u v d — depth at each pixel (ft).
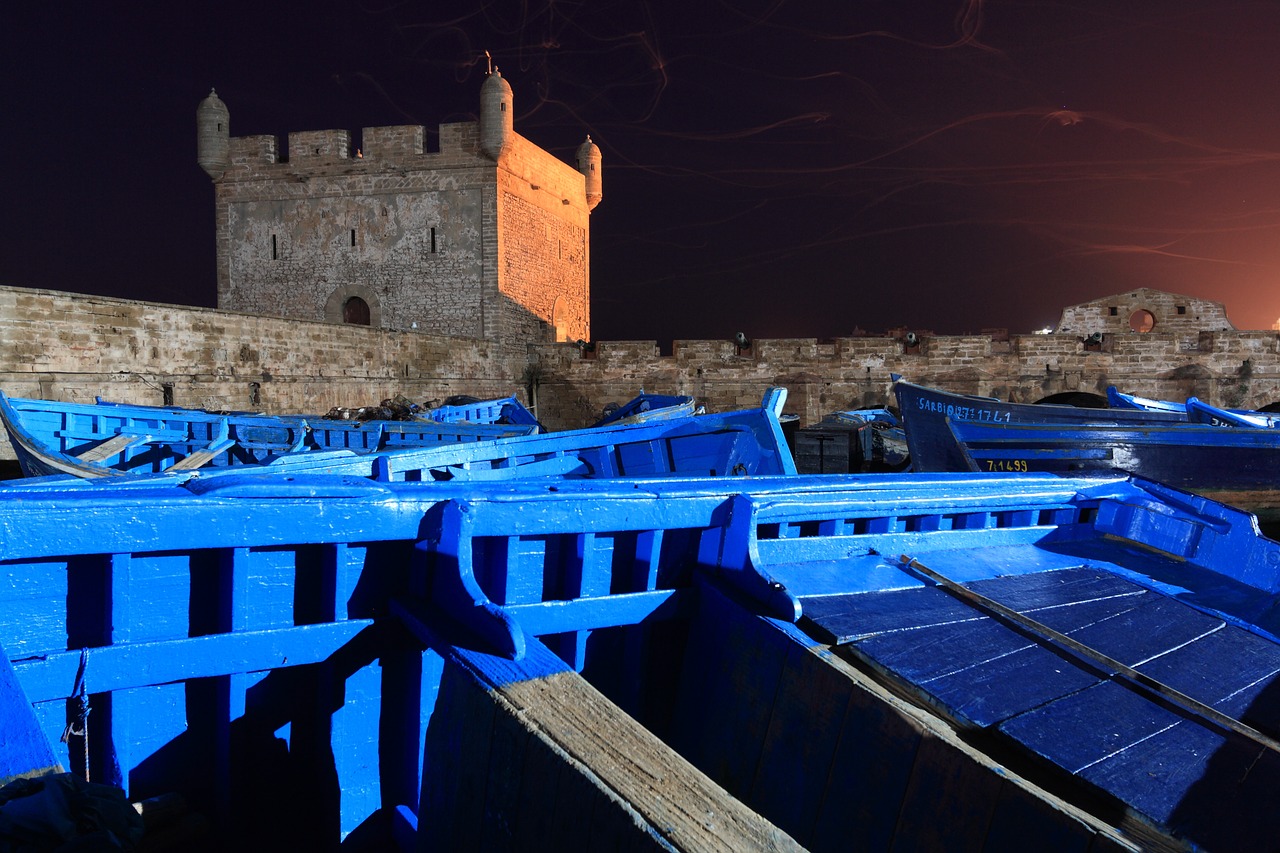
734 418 29.14
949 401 44.27
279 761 11.21
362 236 113.50
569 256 136.98
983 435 39.83
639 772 8.04
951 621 13.51
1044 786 9.98
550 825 8.10
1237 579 18.02
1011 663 12.42
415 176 111.96
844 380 100.42
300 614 11.45
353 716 11.55
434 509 11.78
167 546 9.84
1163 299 105.50
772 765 11.80
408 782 11.85
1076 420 42.68
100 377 56.80
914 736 10.18
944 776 9.72
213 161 115.55
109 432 42.80
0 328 50.78
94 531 9.36
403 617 11.51
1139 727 11.14
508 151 110.63
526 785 8.49
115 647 9.66
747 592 13.48
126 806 7.87
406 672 12.00
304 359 75.00
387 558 12.01
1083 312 106.93
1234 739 11.05
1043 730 10.69
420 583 11.86
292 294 115.14
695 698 13.61
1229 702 12.20
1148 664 13.01
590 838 7.62
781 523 15.12
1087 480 20.90
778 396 28.99
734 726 12.60
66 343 54.80
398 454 26.45
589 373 108.37
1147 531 19.92
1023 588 15.60
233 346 67.51
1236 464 36.06
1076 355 96.53
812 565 14.76
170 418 43.45
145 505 9.66
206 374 64.90
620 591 14.01
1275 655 14.10
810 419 100.53
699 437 30.27
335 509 10.96
